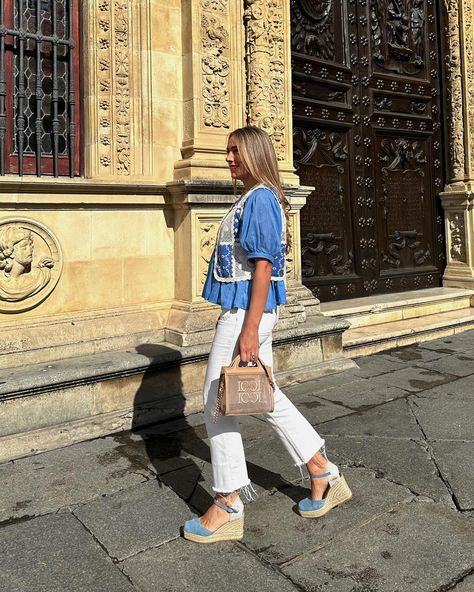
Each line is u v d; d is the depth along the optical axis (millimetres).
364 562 2051
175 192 4062
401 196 7141
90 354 3723
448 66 7492
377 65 6867
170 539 2236
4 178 3328
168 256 4242
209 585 1938
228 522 2205
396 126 7059
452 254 7559
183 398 3801
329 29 6312
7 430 3119
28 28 3740
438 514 2383
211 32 4266
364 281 6641
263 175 2201
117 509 2488
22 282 3520
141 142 4086
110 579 1977
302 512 2381
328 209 6289
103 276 3914
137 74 4070
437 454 3029
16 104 3723
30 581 1970
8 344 3439
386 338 5633
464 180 7406
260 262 2051
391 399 4043
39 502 2561
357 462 2947
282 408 2305
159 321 4125
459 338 6195
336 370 4793
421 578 1947
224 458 2182
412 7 7297
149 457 3080
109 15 3961
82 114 4000
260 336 2166
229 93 4383
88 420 3395
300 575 1984
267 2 4719
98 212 3871
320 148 6215
